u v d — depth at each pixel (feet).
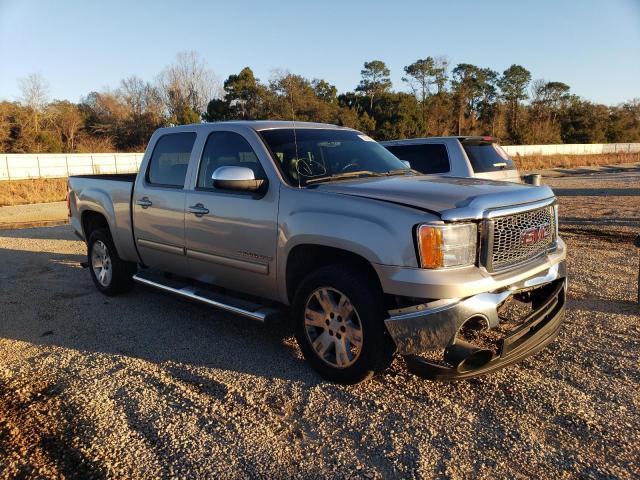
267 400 12.19
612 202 51.39
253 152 14.75
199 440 10.63
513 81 276.00
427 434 10.65
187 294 16.22
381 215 11.53
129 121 201.87
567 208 47.42
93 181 21.06
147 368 14.07
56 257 28.99
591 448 10.05
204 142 16.31
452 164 26.45
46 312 19.11
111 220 19.61
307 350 13.24
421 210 11.24
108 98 205.67
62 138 180.14
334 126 17.56
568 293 19.76
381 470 9.55
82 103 209.36
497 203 11.74
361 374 12.09
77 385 13.17
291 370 13.75
